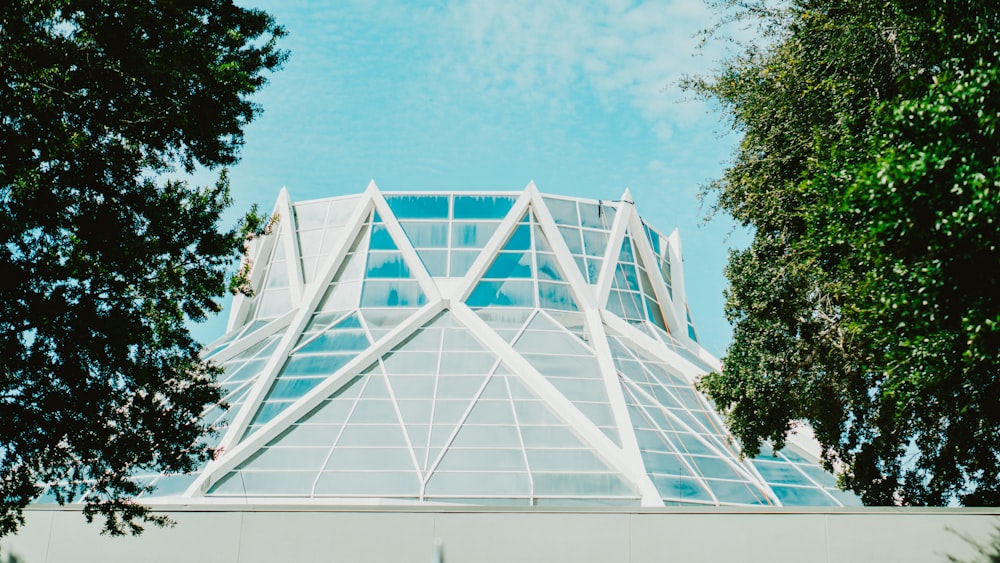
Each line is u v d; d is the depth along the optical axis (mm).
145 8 15312
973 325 13211
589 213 42156
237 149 17812
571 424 30328
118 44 14844
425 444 28984
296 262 41094
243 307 42406
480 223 40344
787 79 21891
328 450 28828
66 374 15930
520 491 27156
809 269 21828
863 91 19391
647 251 43375
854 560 20031
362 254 39406
